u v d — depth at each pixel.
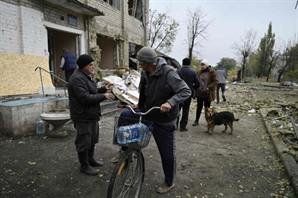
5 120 4.70
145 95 2.76
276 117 6.92
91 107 3.07
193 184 3.14
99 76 9.80
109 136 5.10
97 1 9.99
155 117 2.67
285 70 40.19
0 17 5.84
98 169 3.48
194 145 4.76
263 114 7.50
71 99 3.02
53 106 5.47
